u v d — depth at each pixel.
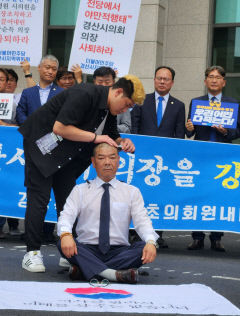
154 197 6.41
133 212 4.64
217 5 10.74
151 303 3.79
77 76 7.26
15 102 7.16
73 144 4.73
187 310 3.65
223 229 6.45
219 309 3.68
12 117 7.07
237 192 6.46
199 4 10.74
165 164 6.43
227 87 10.77
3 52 7.51
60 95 4.73
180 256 6.04
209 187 6.45
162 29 10.76
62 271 4.80
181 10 10.81
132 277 4.38
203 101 6.57
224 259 5.98
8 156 6.59
